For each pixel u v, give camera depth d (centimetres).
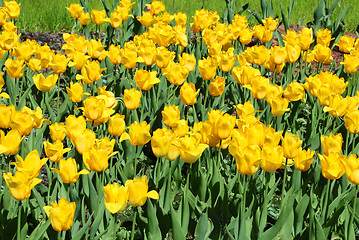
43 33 1020
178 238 337
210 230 370
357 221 369
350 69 532
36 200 382
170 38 581
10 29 594
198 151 314
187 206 357
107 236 359
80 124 327
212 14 700
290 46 516
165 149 325
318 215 407
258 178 466
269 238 345
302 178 468
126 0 684
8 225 330
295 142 318
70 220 279
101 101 357
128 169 445
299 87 453
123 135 338
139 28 804
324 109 400
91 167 301
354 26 1207
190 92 412
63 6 1141
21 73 473
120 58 532
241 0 1292
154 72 441
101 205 369
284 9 1278
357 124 365
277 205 472
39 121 349
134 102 402
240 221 345
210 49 573
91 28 1057
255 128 323
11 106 334
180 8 1216
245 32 638
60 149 318
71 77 626
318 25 829
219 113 346
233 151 307
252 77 443
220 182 393
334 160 316
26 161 289
